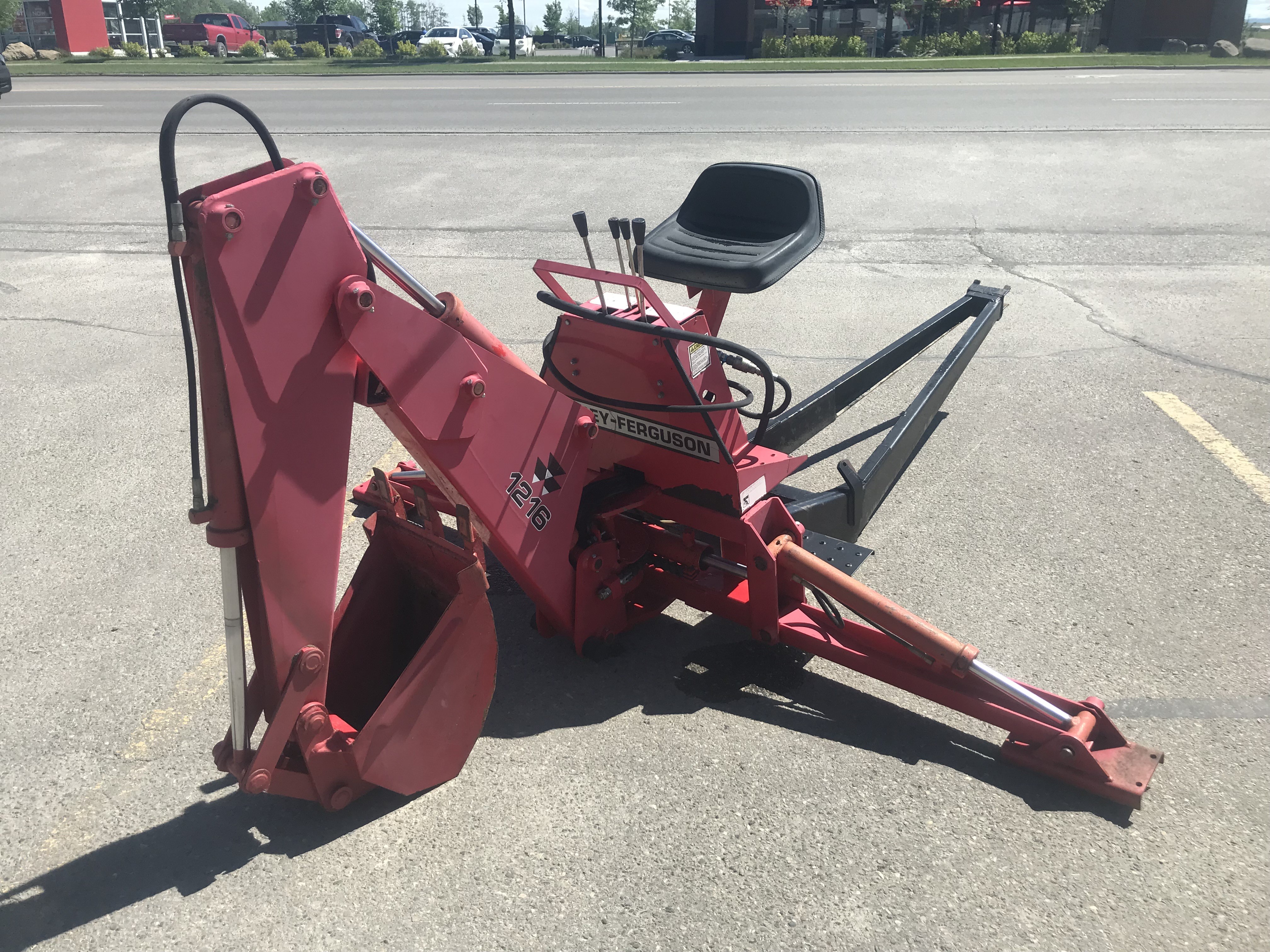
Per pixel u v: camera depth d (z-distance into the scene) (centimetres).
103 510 467
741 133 1426
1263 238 890
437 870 260
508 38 5478
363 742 264
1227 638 354
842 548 349
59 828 278
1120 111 1583
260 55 4025
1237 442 516
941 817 275
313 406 237
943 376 464
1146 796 282
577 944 237
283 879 258
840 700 328
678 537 348
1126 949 233
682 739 309
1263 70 2423
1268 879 253
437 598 299
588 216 1002
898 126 1462
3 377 635
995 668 341
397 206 1059
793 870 257
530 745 307
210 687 339
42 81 2623
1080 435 528
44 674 346
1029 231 930
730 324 718
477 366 270
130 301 791
